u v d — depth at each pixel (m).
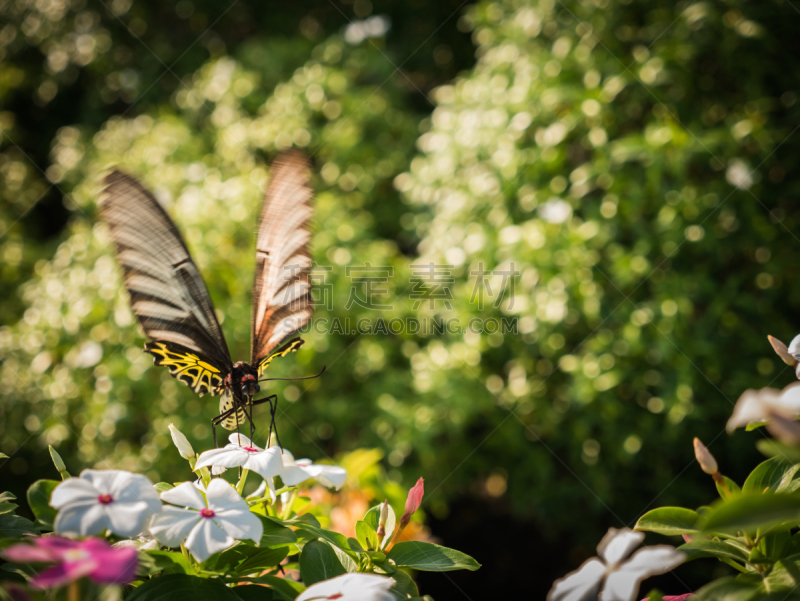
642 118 2.70
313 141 3.74
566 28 2.83
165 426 2.76
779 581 0.80
